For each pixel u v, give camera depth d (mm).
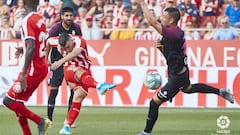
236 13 44531
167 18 25156
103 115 34531
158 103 25594
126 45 38406
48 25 44844
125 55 38406
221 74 38000
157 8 45156
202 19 44750
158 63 38125
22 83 22859
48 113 30031
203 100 38062
